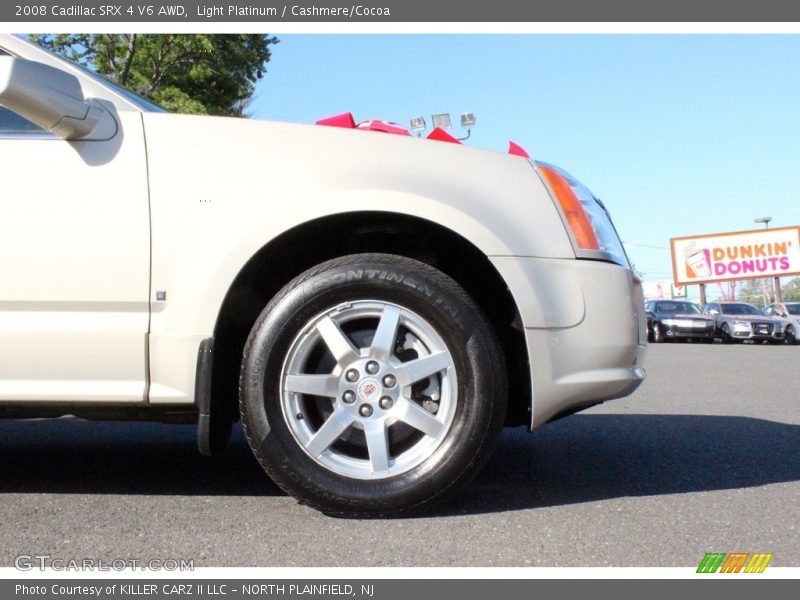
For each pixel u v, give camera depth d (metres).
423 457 2.60
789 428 4.72
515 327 2.73
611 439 4.32
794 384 8.09
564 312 2.71
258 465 3.60
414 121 3.14
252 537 2.48
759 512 2.79
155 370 2.65
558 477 3.33
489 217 2.70
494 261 2.67
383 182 2.67
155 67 14.78
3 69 2.41
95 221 2.66
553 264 2.73
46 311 2.66
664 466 3.58
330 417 2.60
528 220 2.75
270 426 2.57
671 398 6.55
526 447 4.06
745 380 8.66
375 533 2.51
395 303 2.62
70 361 2.65
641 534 2.53
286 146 2.75
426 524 2.60
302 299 2.60
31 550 2.37
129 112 2.78
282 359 2.60
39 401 2.67
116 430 4.62
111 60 14.41
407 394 2.61
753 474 3.41
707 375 9.54
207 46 14.92
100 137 2.71
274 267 2.91
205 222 2.66
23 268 2.64
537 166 2.89
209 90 15.86
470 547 2.39
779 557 2.34
